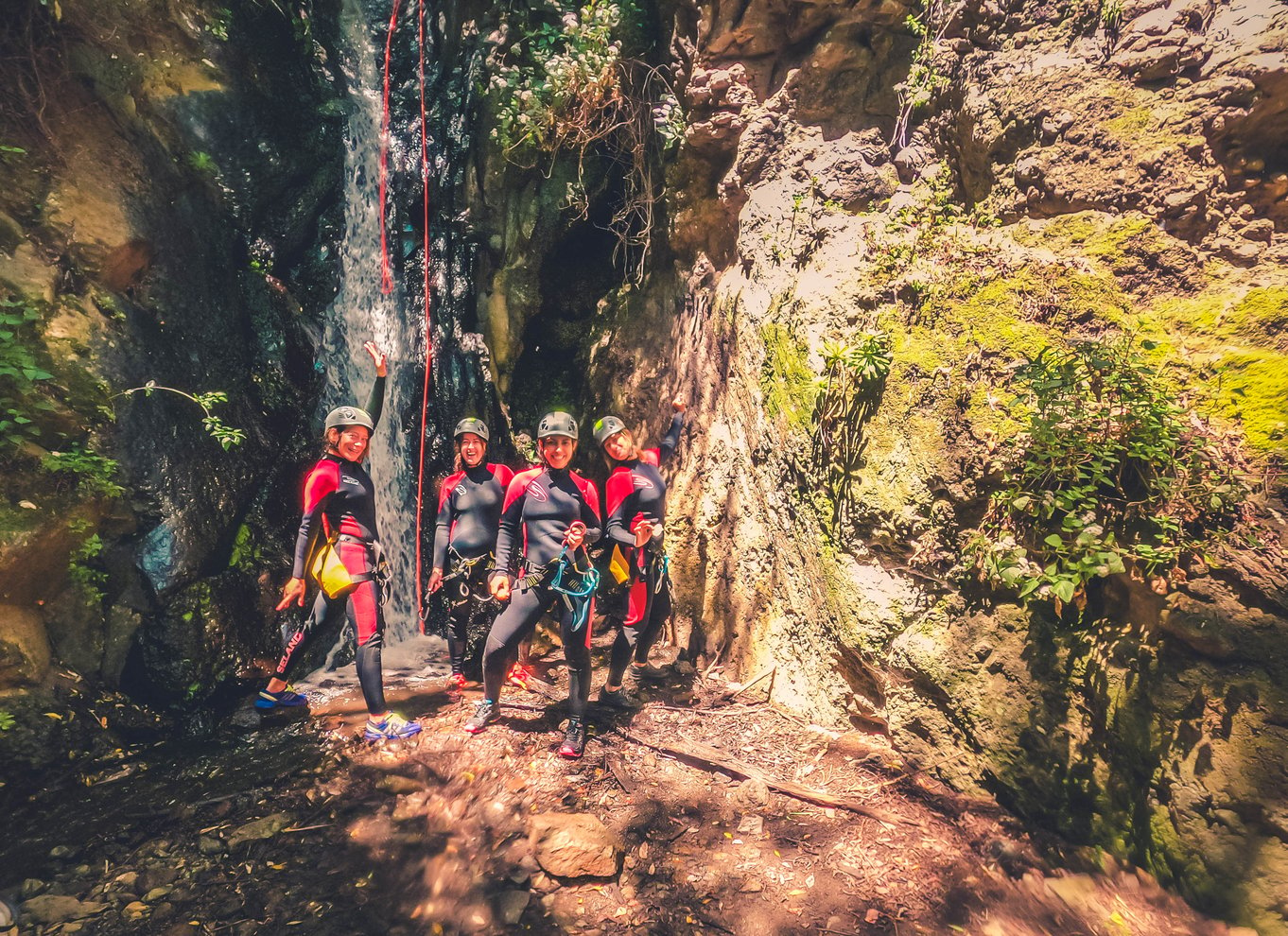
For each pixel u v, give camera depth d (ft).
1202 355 10.52
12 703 12.69
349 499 13.97
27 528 13.15
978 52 13.89
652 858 10.89
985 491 11.62
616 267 22.31
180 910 9.79
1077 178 12.09
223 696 15.44
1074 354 10.80
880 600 12.81
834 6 15.66
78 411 14.39
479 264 21.88
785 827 11.48
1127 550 9.95
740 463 17.30
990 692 11.28
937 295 12.96
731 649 17.19
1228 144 11.19
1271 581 9.14
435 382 21.34
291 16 20.18
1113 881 9.70
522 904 9.91
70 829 11.50
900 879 10.28
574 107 19.77
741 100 17.31
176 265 16.80
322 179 20.06
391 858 10.84
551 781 12.67
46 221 14.76
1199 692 9.29
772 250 16.55
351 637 18.29
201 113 17.67
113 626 14.62
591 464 21.47
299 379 18.80
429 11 23.12
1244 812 8.80
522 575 13.82
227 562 16.40
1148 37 11.62
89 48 15.79
